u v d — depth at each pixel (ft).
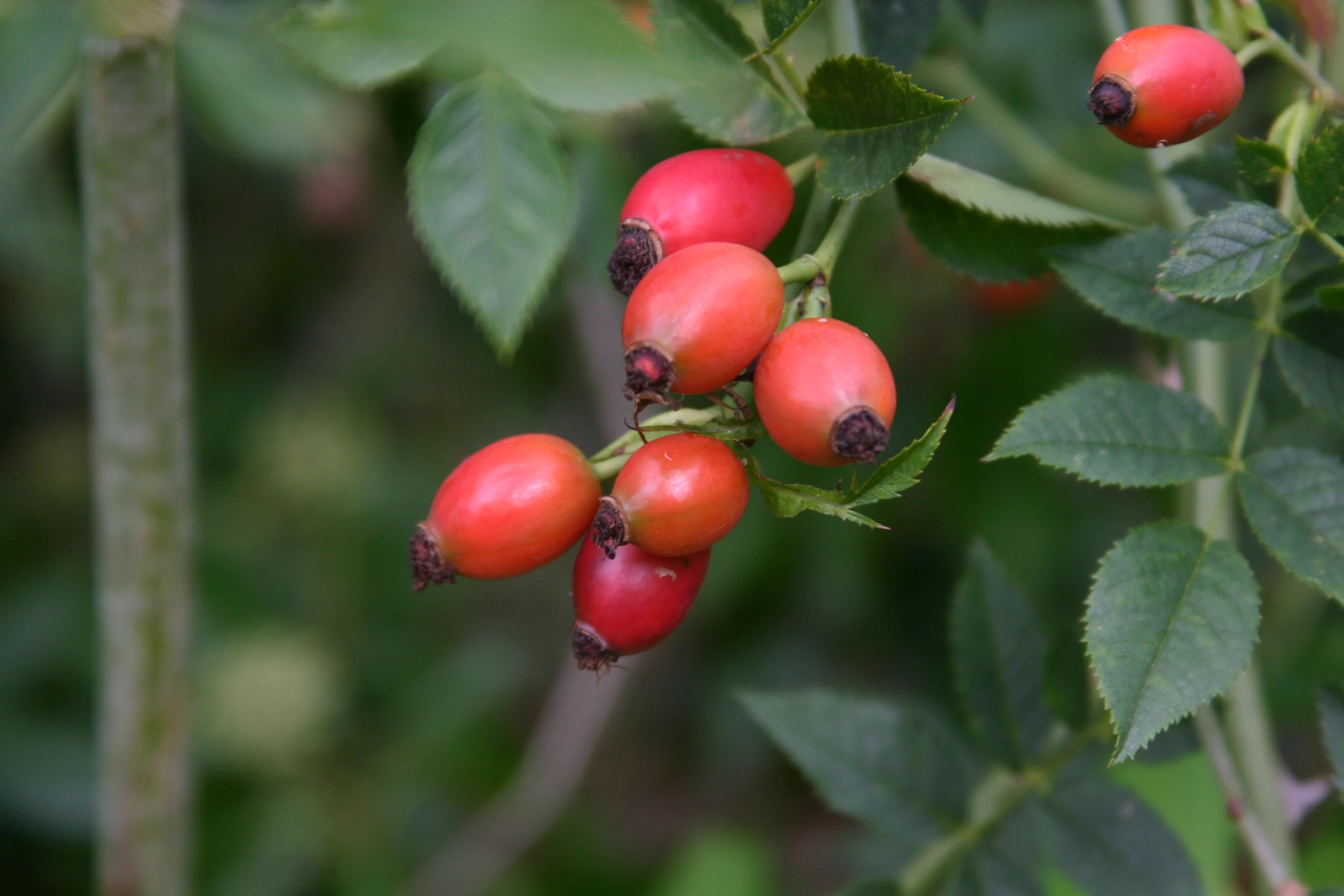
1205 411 1.64
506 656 2.90
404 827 2.72
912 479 1.55
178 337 1.84
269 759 2.59
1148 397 1.64
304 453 2.93
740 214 1.63
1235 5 1.64
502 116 1.56
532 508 1.63
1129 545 1.60
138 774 1.92
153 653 1.90
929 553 2.85
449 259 1.55
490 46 1.49
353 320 3.32
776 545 2.78
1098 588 1.59
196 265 3.21
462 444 3.31
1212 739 1.74
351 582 2.97
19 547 3.05
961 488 2.61
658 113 1.92
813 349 1.57
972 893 1.77
